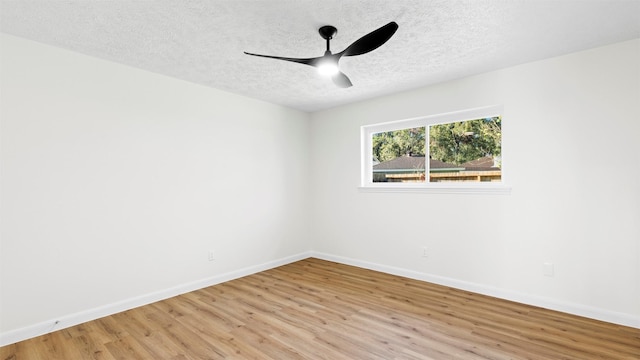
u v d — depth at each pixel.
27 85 2.34
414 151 3.78
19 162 2.30
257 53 2.60
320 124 4.59
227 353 2.10
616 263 2.46
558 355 2.02
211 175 3.50
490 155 3.24
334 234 4.43
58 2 1.87
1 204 2.23
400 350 2.11
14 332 2.25
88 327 2.48
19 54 2.30
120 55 2.64
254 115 3.96
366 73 3.06
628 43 2.40
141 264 2.93
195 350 2.14
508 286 2.97
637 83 2.38
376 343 2.20
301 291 3.25
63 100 2.50
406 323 2.50
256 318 2.62
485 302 2.90
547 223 2.76
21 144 2.31
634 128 2.39
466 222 3.23
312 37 2.31
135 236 2.90
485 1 1.86
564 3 1.89
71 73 2.54
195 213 3.35
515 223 2.93
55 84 2.46
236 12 1.98
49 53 2.44
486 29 2.20
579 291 2.61
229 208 3.68
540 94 2.78
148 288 2.97
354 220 4.19
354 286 3.39
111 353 2.11
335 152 4.40
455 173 3.46
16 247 2.28
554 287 2.72
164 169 3.11
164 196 3.11
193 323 2.54
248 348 2.16
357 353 2.08
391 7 1.92
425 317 2.60
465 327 2.42
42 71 2.40
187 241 3.28
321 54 2.61
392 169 3.97
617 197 2.46
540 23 2.12
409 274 3.66
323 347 2.16
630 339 2.21
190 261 3.30
